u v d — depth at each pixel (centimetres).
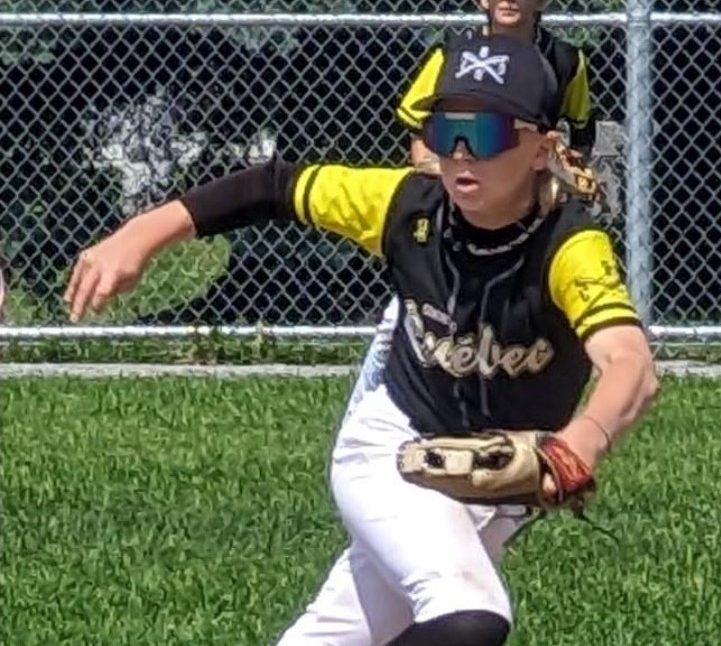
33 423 1148
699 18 1325
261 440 1105
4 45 1426
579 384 501
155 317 1423
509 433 445
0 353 1363
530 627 745
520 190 480
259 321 1398
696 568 836
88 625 748
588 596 791
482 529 504
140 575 817
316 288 1436
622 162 1391
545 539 879
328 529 895
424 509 493
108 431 1127
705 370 1334
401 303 506
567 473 425
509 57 476
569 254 474
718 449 1085
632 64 1319
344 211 505
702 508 946
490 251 485
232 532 891
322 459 1051
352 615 521
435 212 495
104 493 963
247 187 506
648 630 745
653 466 1038
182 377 1292
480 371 494
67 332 1347
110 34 1429
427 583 481
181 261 1428
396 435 504
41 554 848
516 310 485
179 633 736
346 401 1180
